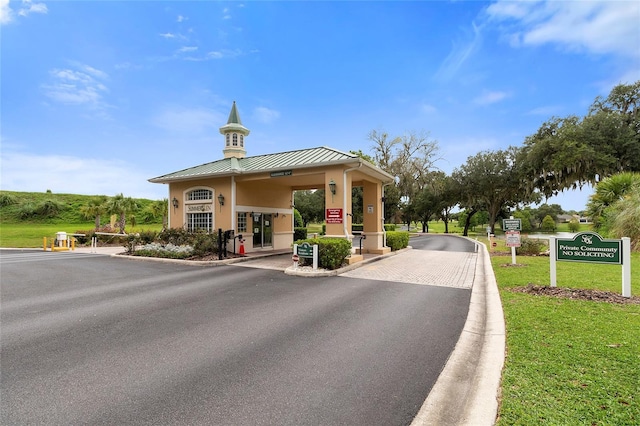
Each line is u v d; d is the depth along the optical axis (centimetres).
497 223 5162
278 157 1600
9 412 290
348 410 290
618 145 2344
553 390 295
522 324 473
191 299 710
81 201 4544
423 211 4238
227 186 1495
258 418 279
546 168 2759
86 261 1380
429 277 949
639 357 355
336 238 1157
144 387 335
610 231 1329
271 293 760
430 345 440
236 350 430
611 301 587
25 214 3919
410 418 278
